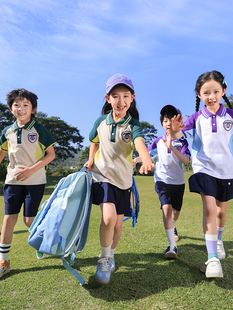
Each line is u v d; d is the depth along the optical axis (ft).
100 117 7.70
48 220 6.13
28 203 8.34
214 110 7.90
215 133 7.68
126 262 7.88
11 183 8.29
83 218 6.52
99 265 6.45
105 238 6.48
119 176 6.97
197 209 18.10
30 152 8.63
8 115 114.42
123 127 7.02
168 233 8.58
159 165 9.87
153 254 8.62
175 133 7.84
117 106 6.94
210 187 7.36
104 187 6.82
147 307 5.38
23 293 6.01
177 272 7.11
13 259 8.33
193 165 7.92
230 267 7.43
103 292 6.01
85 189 6.89
